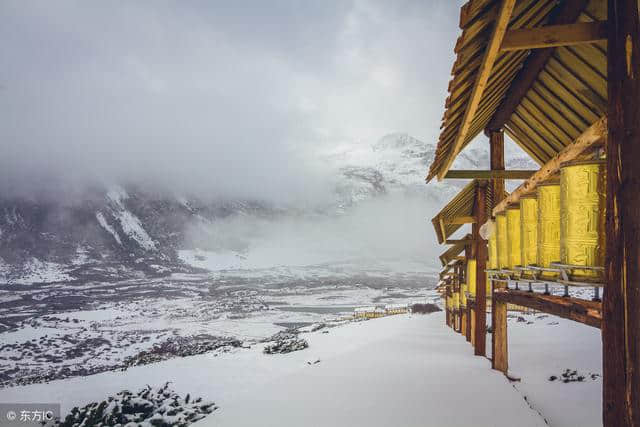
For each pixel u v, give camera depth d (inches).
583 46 164.7
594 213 94.3
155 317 2928.2
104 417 312.2
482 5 72.2
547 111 215.3
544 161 255.8
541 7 141.0
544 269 117.1
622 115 77.7
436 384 238.4
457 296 607.8
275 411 198.8
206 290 4896.7
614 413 77.5
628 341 75.2
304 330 1587.1
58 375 1205.7
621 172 77.3
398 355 349.4
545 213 119.0
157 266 7219.5
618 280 77.2
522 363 340.5
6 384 1053.8
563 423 194.5
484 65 93.5
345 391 231.3
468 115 122.3
